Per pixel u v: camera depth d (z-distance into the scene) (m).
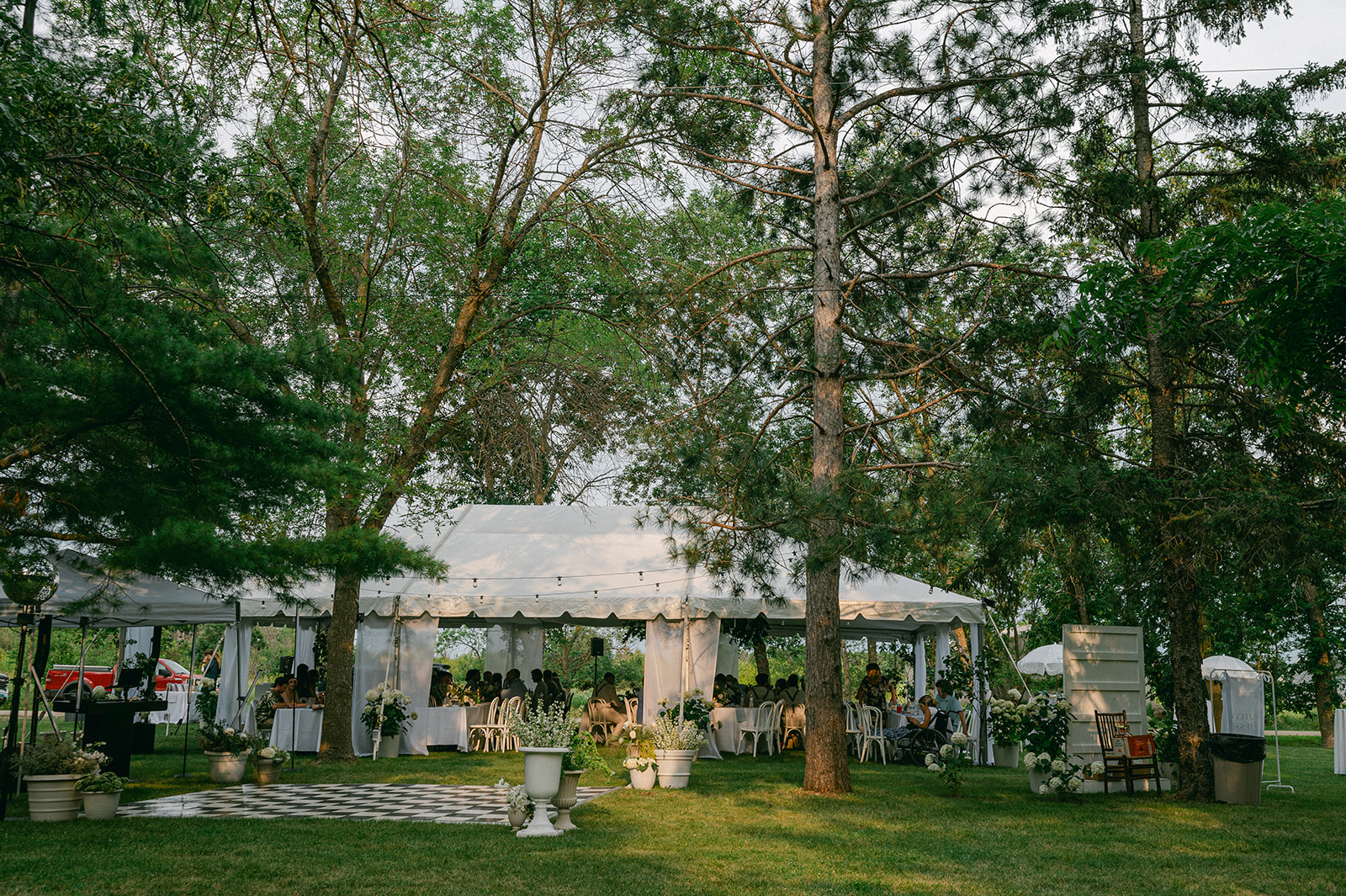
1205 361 11.39
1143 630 13.07
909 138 13.07
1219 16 11.50
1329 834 9.15
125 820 8.88
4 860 6.80
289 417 8.13
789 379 13.77
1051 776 11.83
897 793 11.87
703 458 11.38
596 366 16.69
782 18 11.93
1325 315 5.73
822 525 10.12
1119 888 6.78
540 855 7.46
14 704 9.31
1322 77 11.25
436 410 16.59
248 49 8.24
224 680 18.25
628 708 16.80
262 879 6.48
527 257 18.42
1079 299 6.69
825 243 12.37
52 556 8.39
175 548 7.23
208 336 8.05
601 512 19.12
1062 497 10.30
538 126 15.43
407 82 13.53
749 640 19.22
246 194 7.50
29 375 6.85
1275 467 11.45
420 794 11.18
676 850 7.85
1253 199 11.60
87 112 6.36
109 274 7.25
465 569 17.16
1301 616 22.27
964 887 6.71
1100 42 11.56
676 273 14.44
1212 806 11.09
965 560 16.61
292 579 8.86
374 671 16.27
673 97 12.82
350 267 15.89
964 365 12.26
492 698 18.75
